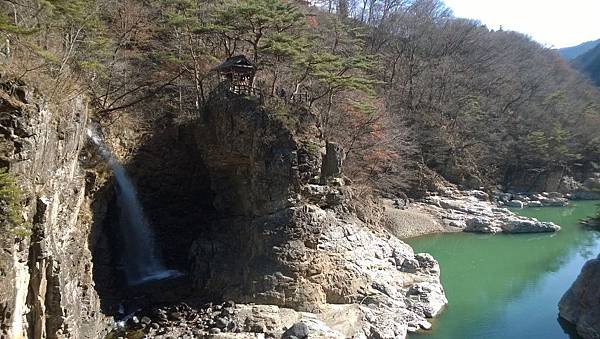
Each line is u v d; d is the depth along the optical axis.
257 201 31.95
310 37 43.53
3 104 17.14
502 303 35.62
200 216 39.19
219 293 31.09
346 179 38.72
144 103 40.81
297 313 28.67
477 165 79.81
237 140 32.84
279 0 40.06
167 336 25.81
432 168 73.69
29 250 18.41
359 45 60.12
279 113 31.97
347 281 32.06
